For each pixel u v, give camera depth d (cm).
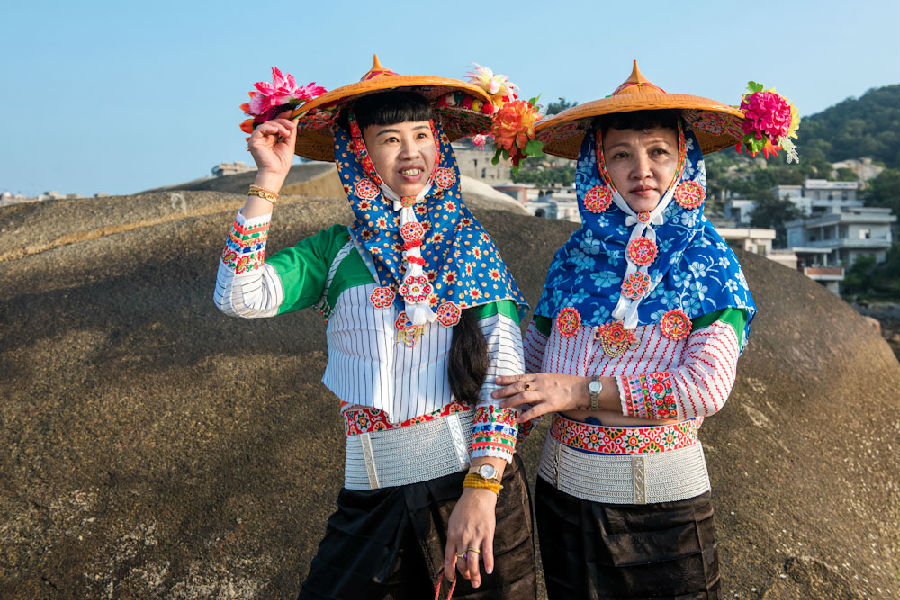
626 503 217
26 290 504
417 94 227
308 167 1005
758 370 508
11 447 379
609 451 219
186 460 379
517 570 215
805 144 11269
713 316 215
